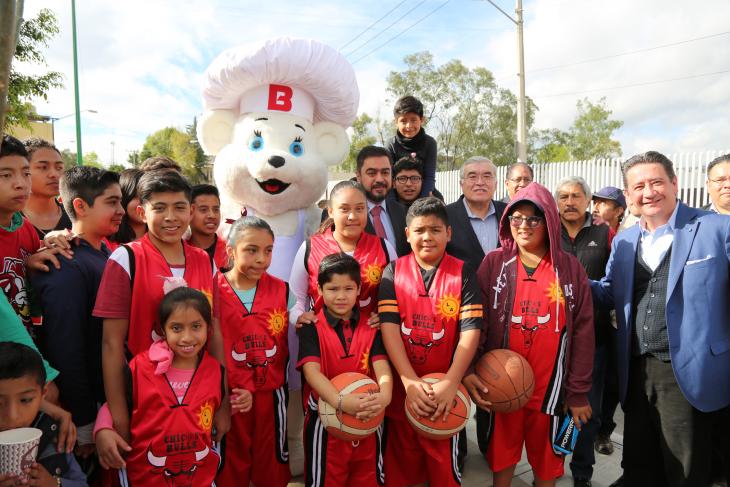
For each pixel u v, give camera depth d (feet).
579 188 13.04
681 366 8.55
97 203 8.65
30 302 8.24
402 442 9.46
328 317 9.33
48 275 7.80
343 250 10.38
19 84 35.78
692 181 34.55
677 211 9.14
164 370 7.49
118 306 7.78
